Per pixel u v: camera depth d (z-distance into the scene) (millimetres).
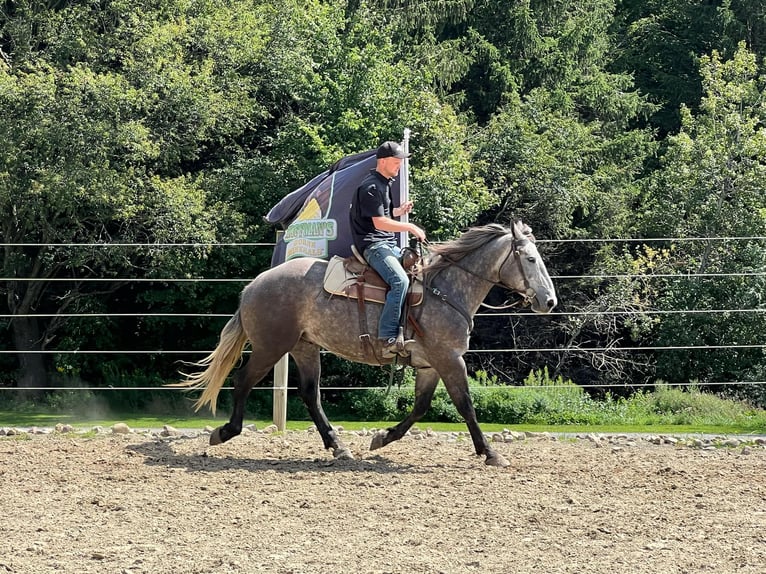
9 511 7945
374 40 24203
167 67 20781
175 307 22984
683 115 27703
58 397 21750
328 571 6418
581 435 12766
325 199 12211
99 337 23078
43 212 19828
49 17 21906
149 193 20125
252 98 22750
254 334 10273
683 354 23578
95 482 9023
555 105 31031
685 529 7574
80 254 19969
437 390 20531
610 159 30578
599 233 27531
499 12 31766
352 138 22266
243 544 7031
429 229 22031
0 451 10500
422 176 21703
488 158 25984
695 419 16750
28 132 19016
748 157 26141
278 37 23766
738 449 11648
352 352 10070
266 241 22641
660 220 26359
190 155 21547
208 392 10586
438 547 7012
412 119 22531
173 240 20141
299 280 10195
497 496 8578
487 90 31656
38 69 19938
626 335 25812
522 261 9891
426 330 9906
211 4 23062
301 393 10672
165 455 10406
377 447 10617
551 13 32906
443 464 10102
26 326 22438
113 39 21578
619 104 32156
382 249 9875
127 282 23203
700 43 35812
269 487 8852
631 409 18969
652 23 36312
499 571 6465
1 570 6375
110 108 19469
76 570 6398
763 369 22844
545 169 26141
